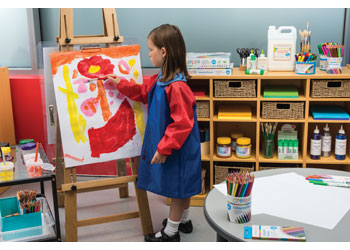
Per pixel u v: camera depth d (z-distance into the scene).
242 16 3.11
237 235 1.46
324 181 1.87
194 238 2.57
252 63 2.77
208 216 1.60
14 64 3.56
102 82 2.45
